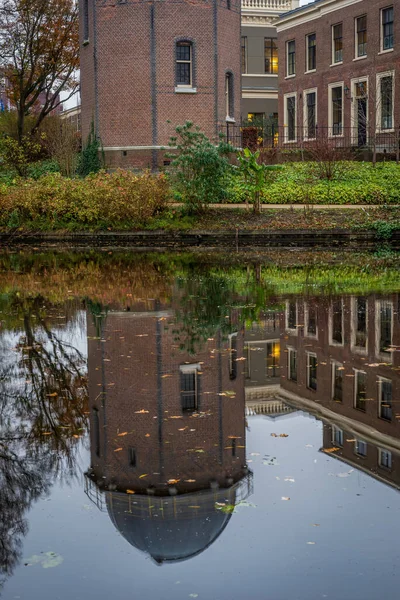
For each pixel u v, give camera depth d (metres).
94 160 32.78
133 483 5.38
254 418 6.82
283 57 43.44
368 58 36.34
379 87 35.75
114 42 31.64
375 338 9.91
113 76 31.86
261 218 25.45
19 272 17.56
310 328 10.58
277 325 10.78
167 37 31.05
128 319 11.32
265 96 48.06
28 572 4.20
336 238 24.28
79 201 25.86
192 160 24.91
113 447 6.08
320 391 7.64
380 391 7.57
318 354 9.13
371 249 22.30
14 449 6.08
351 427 6.55
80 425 6.63
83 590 4.01
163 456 5.91
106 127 32.34
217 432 6.45
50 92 47.28
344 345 9.57
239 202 27.34
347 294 13.48
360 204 27.14
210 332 10.37
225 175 25.58
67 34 42.62
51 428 6.56
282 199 27.36
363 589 3.95
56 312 11.99
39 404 7.23
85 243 25.36
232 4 32.66
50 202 25.92
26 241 26.03
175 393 7.55
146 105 31.33
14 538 4.59
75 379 8.05
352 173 29.95
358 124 37.69
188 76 31.83
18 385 7.83
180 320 11.20
